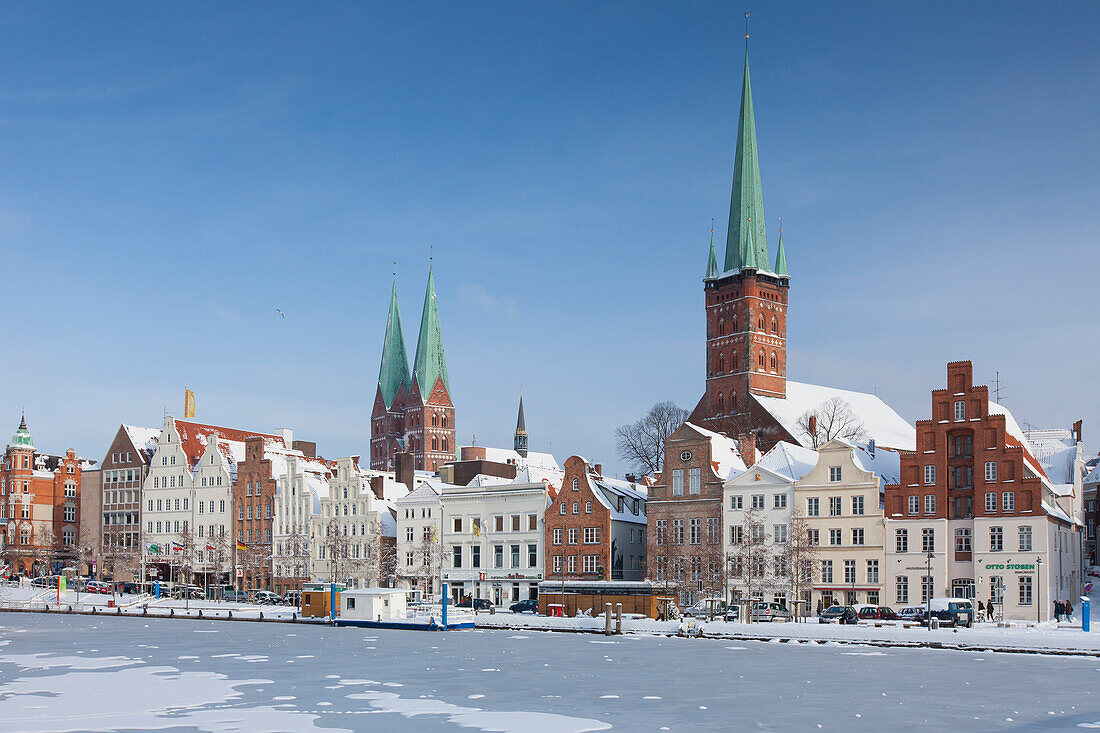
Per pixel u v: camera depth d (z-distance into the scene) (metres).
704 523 147.75
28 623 138.12
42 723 62.25
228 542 199.62
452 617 127.88
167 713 65.25
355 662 89.50
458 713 65.25
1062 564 136.38
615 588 133.38
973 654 93.25
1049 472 187.25
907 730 60.19
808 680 77.69
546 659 91.06
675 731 60.03
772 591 141.25
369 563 176.88
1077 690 72.81
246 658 92.75
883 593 134.75
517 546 163.25
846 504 137.62
